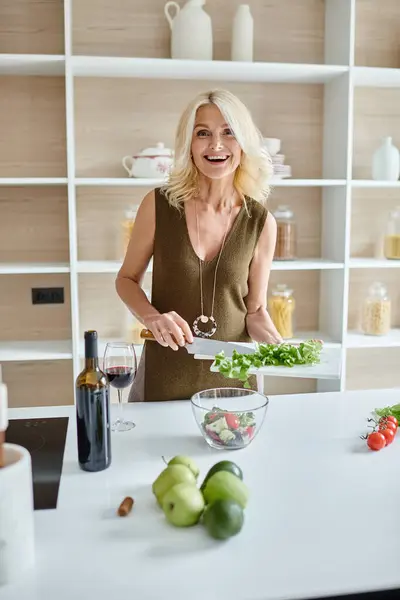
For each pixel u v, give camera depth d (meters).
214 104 1.64
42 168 2.69
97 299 2.82
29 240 2.73
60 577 0.78
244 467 1.11
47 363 2.81
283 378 3.00
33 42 2.59
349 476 1.08
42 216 2.72
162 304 1.71
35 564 0.81
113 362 1.29
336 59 2.64
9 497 0.77
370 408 1.44
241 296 1.72
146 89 2.70
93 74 2.62
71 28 2.60
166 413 1.40
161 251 1.70
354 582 0.77
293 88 2.79
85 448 1.08
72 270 2.50
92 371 1.08
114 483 1.04
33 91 2.63
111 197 2.75
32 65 2.44
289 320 2.74
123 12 2.62
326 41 2.74
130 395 1.80
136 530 0.90
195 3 2.48
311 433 1.28
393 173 2.70
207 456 1.15
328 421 1.35
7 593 0.75
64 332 2.82
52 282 2.78
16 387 2.80
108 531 0.89
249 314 1.80
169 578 0.78
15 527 0.77
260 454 1.17
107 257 2.79
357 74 2.59
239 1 2.69
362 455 1.17
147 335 1.45
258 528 0.90
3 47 2.58
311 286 2.96
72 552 0.84
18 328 2.79
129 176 2.71
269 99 2.79
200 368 1.66
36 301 2.78
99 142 2.71
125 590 0.75
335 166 2.70
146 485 1.04
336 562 0.82
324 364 1.32
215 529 0.85
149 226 1.74
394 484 1.05
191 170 1.71
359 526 0.91
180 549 0.85
